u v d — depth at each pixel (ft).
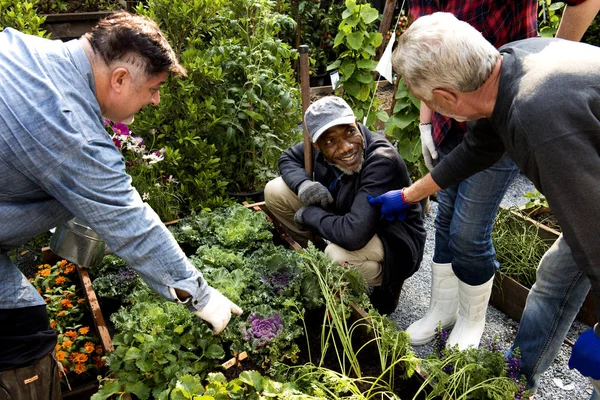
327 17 19.33
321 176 9.09
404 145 12.12
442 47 4.42
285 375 6.31
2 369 5.37
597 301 4.44
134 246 4.93
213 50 11.05
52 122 4.44
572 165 3.99
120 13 5.05
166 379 6.13
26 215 5.01
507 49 4.78
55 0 15.28
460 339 8.02
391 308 9.27
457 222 7.25
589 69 4.17
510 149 4.57
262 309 7.13
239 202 11.99
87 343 7.59
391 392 5.92
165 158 11.00
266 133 11.48
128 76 4.83
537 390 7.80
